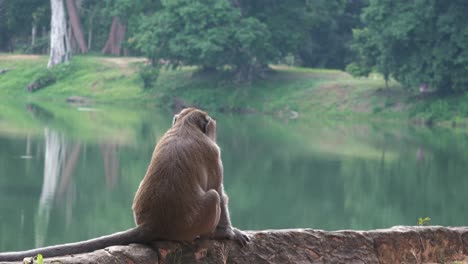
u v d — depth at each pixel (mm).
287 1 65750
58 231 21469
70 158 35875
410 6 55812
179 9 62000
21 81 71312
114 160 35875
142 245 5137
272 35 64688
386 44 56438
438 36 55062
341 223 24453
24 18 81000
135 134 45438
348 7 76938
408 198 28844
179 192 4984
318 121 55531
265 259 5945
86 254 4902
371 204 27609
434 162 37594
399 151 41094
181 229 5059
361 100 58312
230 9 63062
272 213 26000
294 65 75562
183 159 5020
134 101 64000
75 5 77500
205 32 62281
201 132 5242
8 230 21172
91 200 26328
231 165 35969
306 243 6246
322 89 61344
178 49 61562
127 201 26625
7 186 28422
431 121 53906
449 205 27422
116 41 77188
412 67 55406
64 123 49688
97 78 68875
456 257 7215
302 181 32406
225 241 5641
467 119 52688
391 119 55219
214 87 64312
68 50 73062
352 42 72938
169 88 65188
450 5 54781
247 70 65125
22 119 50594
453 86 55062
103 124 49812
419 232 7031
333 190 30328
